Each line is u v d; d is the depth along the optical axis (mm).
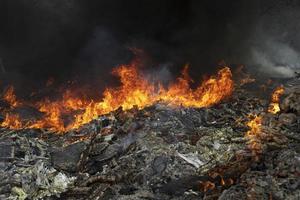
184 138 8203
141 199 6215
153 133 8273
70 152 8008
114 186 6711
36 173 7246
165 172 6840
